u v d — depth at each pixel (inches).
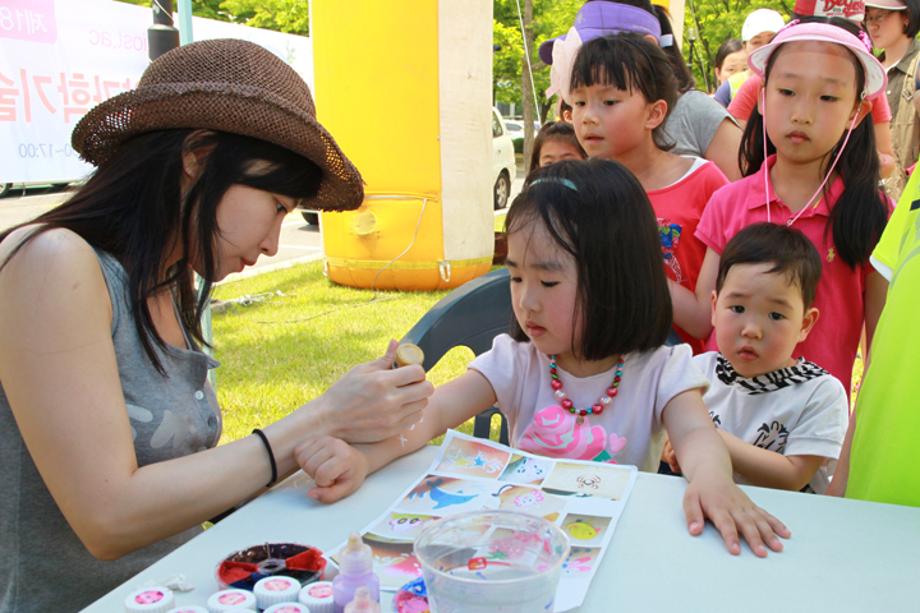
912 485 47.4
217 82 48.6
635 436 59.1
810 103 76.8
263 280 278.5
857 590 36.9
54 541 50.8
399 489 47.9
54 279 45.2
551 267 55.0
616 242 55.0
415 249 252.7
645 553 40.1
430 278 255.4
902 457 47.9
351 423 48.9
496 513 34.8
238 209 49.1
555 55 108.7
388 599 35.9
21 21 172.1
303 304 239.6
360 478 48.0
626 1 114.6
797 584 37.3
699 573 38.2
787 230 70.5
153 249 49.7
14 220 248.4
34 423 44.5
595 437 59.2
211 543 41.2
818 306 79.8
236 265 51.8
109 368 46.4
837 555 40.1
